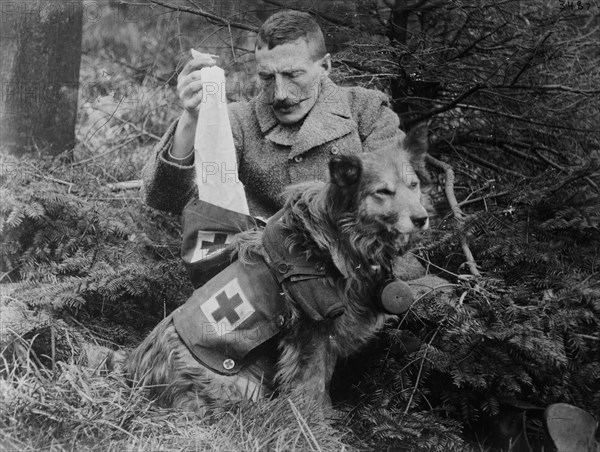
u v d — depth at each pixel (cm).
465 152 536
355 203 324
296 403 323
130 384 341
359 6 514
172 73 579
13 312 362
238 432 311
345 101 383
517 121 530
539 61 471
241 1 536
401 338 361
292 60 362
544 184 430
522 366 345
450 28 509
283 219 334
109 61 604
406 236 328
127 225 440
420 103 524
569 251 401
